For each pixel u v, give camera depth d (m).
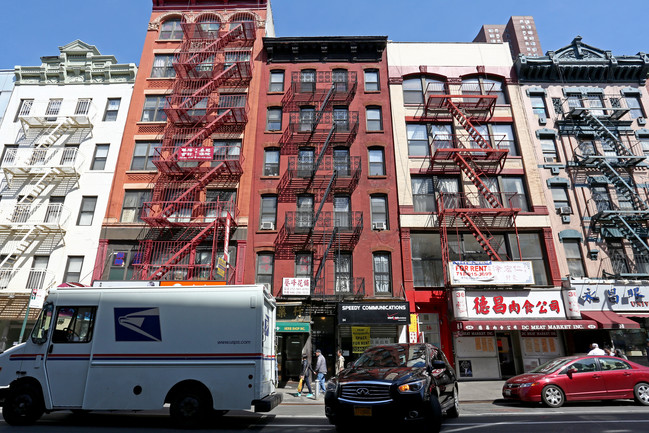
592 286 18.02
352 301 17.81
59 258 19.28
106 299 8.61
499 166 20.61
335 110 22.58
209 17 25.23
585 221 19.56
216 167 19.80
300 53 23.95
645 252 19.03
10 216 19.78
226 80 23.09
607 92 22.52
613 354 15.43
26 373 8.26
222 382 8.03
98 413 10.09
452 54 23.70
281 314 17.91
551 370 11.10
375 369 7.72
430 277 18.89
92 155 21.55
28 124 21.95
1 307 18.12
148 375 8.12
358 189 20.48
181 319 8.40
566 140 21.31
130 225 19.70
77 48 24.00
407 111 22.25
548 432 7.04
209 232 19.42
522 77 22.80
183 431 7.62
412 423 6.78
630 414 8.95
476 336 18.17
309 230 19.36
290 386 17.09
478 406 11.32
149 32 24.64
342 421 6.98
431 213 19.73
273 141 21.70
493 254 18.58
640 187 20.25
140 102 22.64
